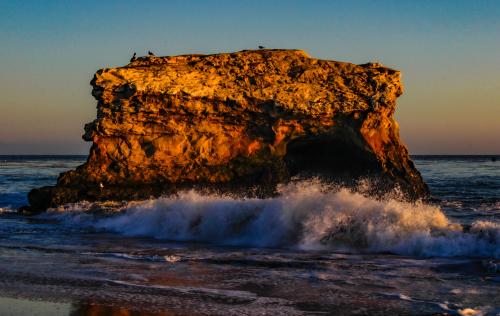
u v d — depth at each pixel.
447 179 100.81
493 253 23.91
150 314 15.89
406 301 17.16
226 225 30.41
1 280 19.86
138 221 34.34
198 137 59.88
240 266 22.38
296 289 18.62
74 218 40.22
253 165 60.56
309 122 61.16
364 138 60.94
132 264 22.86
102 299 17.33
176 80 59.31
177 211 32.59
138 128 57.91
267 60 64.31
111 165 57.03
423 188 61.56
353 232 26.78
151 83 57.75
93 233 33.03
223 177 59.50
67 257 24.47
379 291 18.31
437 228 26.00
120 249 26.84
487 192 71.12
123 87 57.25
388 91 61.97
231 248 26.98
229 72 62.66
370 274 20.70
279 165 60.53
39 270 21.59
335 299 17.42
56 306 16.56
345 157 63.44
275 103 60.09
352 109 60.91
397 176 60.91
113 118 57.28
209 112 59.97
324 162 64.44
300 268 21.89
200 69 61.91
